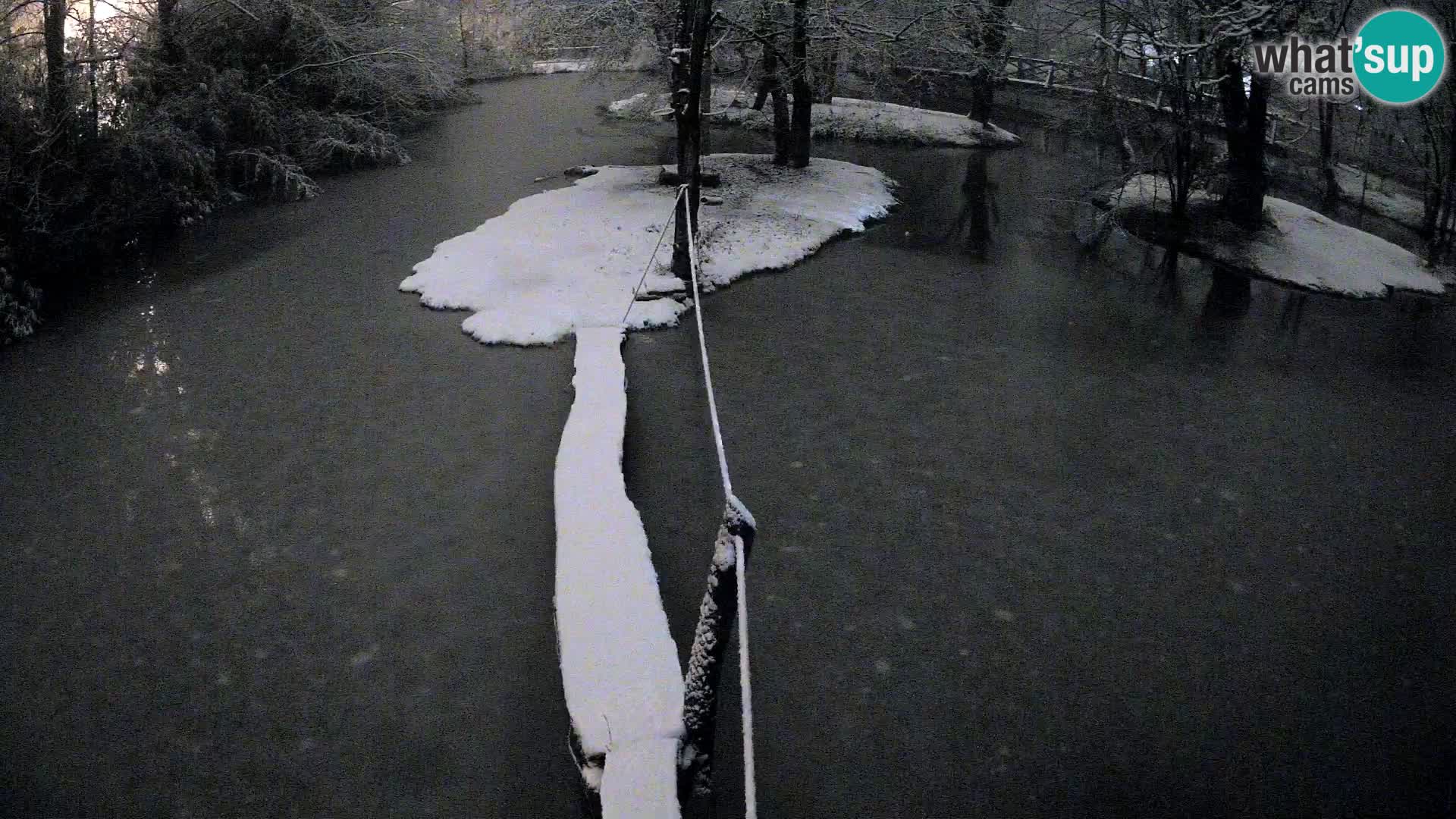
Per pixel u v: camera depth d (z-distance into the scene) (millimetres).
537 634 5840
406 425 8586
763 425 8945
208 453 8062
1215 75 16734
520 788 4703
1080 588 6574
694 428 8820
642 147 23750
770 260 14289
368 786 4719
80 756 4910
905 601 6367
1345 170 21875
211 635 5840
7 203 11938
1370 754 5125
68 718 5168
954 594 6461
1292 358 11648
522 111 29828
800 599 6359
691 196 12266
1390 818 4668
